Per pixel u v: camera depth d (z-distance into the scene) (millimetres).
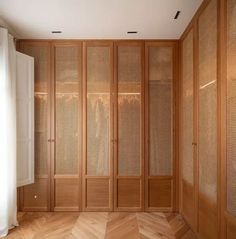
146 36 3992
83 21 3426
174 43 4094
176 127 4074
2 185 3248
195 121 3230
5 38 3348
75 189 4086
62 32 3826
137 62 4102
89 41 4098
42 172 4078
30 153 3922
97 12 3156
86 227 3471
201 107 3002
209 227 2699
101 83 4105
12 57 3535
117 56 4105
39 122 4090
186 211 3660
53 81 4102
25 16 3266
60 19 3361
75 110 4098
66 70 4117
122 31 3789
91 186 4082
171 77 4090
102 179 4086
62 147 4098
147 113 4082
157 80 4098
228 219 2203
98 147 4090
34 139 4062
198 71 3113
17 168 3727
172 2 2916
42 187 4078
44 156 4086
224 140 2297
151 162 4078
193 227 3291
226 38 2266
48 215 3928
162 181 4074
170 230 3385
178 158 4074
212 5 2615
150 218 3811
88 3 2928
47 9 3072
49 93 4102
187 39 3643
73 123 4102
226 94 2266
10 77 3469
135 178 4074
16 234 3258
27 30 3742
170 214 3984
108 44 4098
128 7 3029
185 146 3744
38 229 3408
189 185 3502
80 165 4078
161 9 3082
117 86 4098
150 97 4090
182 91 3951
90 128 4094
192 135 3375
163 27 3639
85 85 4098
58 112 4098
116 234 3252
